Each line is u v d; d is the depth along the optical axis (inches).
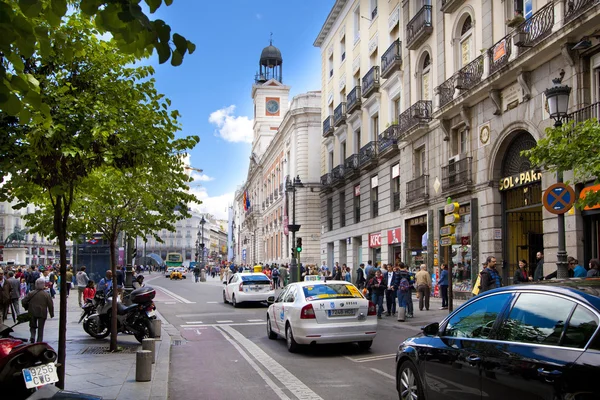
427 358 227.8
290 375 350.9
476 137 753.6
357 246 1333.7
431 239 881.5
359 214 1307.8
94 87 272.7
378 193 1160.2
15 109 143.7
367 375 348.5
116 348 443.8
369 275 729.6
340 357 416.8
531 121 621.6
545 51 576.7
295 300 448.5
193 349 466.9
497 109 690.8
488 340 193.3
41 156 247.6
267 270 1585.9
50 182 258.2
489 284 524.7
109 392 294.0
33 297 455.8
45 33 140.9
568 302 167.6
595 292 165.0
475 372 192.1
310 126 1814.7
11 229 3041.3
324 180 1545.3
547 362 160.1
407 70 1003.9
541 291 181.8
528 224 690.8
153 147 290.8
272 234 2468.0
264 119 2982.3
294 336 430.3
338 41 1503.4
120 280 935.0
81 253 1176.2
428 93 928.9
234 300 926.4
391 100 1097.4
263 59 3169.3
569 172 541.3
